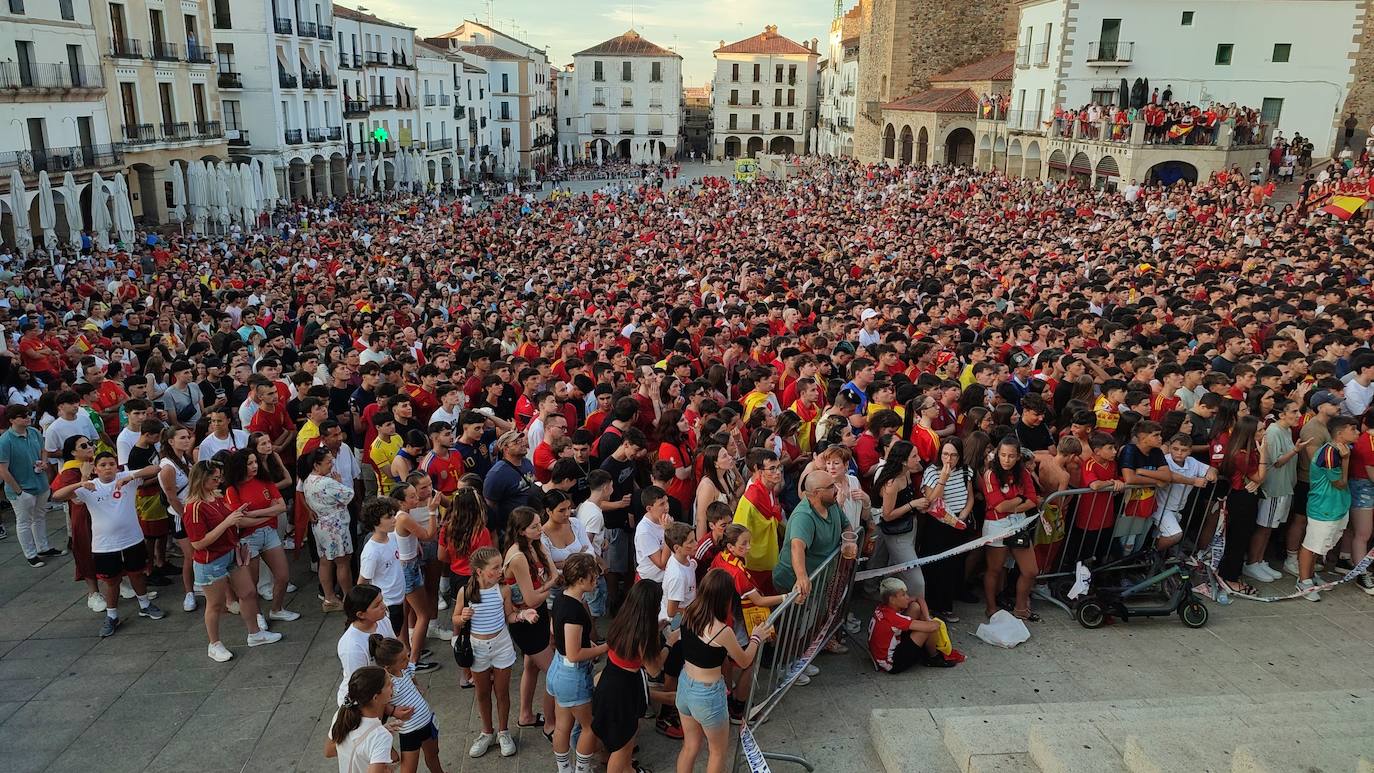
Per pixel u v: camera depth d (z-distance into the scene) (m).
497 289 20.23
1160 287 17.03
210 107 44.53
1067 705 6.21
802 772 5.93
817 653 6.99
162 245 31.22
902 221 31.09
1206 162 34.69
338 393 10.70
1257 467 8.09
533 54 91.19
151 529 8.86
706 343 12.42
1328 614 7.94
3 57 30.84
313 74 52.75
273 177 37.94
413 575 7.38
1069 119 40.31
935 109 54.25
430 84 70.75
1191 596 7.75
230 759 6.44
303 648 7.96
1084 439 8.11
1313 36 38.88
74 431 9.84
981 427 8.41
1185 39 39.84
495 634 6.24
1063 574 8.29
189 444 8.66
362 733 5.11
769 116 106.88
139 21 38.69
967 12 62.12
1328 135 39.81
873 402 9.22
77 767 6.34
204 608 8.76
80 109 35.12
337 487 8.24
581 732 5.89
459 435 9.82
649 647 5.50
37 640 8.12
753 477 7.00
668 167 85.19
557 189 67.50
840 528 6.89
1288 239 22.34
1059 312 15.38
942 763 5.67
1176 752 4.94
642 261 24.86
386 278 22.70
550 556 7.04
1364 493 8.30
